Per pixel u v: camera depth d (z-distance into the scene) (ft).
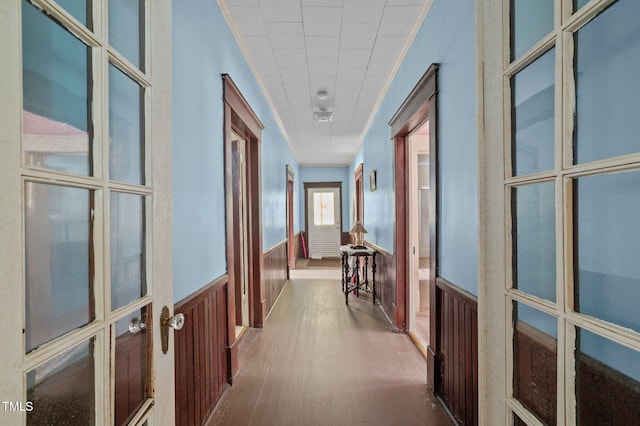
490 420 3.72
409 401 6.88
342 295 15.92
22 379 1.84
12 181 1.79
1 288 1.73
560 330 2.69
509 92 3.43
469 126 5.43
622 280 2.32
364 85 11.55
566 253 2.64
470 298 5.37
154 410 3.25
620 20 2.30
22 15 2.04
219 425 6.15
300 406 6.73
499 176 3.54
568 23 2.58
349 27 7.89
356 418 6.33
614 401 2.36
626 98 2.27
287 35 8.23
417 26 7.78
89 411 2.48
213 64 6.73
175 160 5.01
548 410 2.96
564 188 2.64
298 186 28.09
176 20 5.05
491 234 3.71
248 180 11.50
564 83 2.64
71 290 2.39
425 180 24.34
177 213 5.08
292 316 12.66
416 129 9.86
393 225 11.33
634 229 2.24
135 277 3.19
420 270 22.80
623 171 2.23
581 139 2.60
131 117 3.14
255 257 11.50
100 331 2.48
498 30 3.53
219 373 7.03
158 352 3.35
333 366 8.47
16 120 1.82
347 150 22.82
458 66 5.81
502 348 3.48
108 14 2.79
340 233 28.91
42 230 2.19
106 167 2.57
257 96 10.84
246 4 7.01
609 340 2.41
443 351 6.79
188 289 5.50
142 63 3.24
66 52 2.35
